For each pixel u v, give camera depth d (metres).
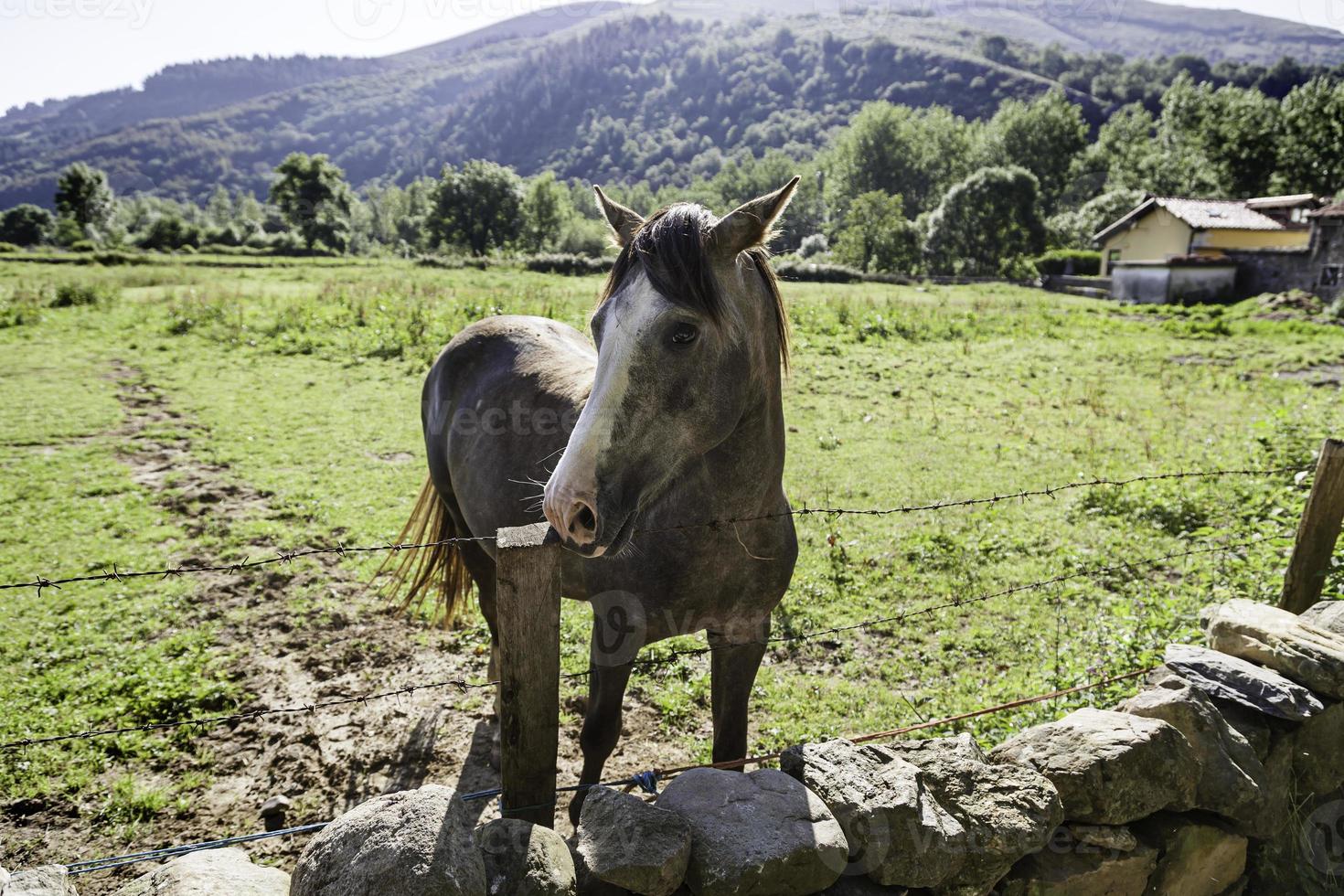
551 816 1.77
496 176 66.50
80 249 49.72
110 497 6.70
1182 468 7.07
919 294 26.31
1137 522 6.05
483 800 3.10
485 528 2.98
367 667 4.15
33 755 3.30
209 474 7.43
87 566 5.34
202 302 16.92
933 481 7.23
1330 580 3.31
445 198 66.38
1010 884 2.02
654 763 3.39
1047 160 66.31
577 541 1.70
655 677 4.01
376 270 36.94
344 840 1.46
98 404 9.68
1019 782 2.04
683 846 1.66
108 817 3.01
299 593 4.94
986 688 3.83
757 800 1.81
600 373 1.79
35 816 3.01
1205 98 61.72
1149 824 2.23
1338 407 8.80
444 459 3.46
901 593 4.99
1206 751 2.26
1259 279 27.55
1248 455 6.93
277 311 16.25
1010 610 4.75
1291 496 4.96
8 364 11.82
